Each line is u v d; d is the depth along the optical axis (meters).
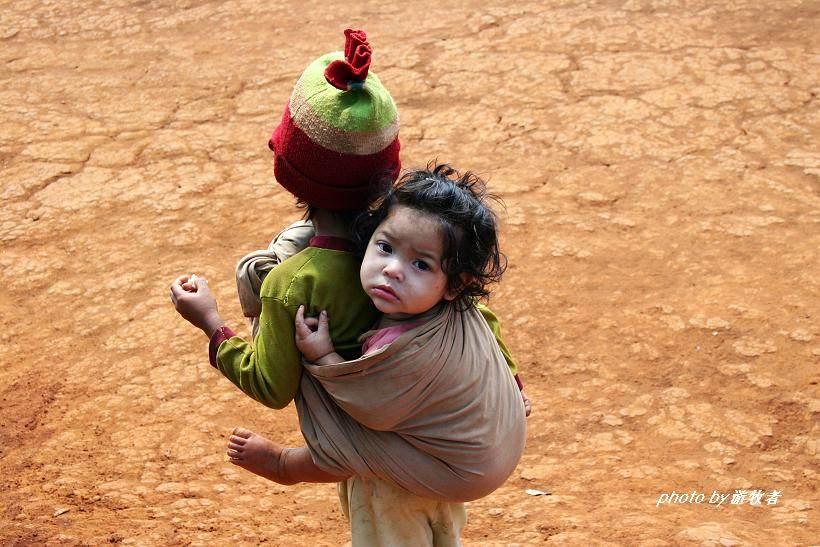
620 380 5.36
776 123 8.02
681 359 5.48
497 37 9.74
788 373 5.31
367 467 2.44
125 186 7.63
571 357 5.57
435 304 2.34
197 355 5.72
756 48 9.22
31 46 10.19
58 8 11.07
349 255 2.39
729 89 8.53
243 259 2.57
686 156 7.62
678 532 3.81
